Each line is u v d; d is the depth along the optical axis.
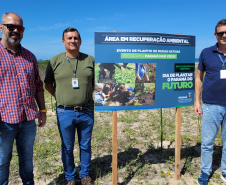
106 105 2.81
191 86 3.19
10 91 2.22
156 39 2.89
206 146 3.00
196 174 3.41
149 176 3.35
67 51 2.71
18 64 2.27
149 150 4.18
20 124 2.37
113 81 2.79
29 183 2.74
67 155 2.94
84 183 3.03
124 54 2.79
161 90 3.02
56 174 3.45
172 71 3.04
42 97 2.71
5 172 2.44
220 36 2.73
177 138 3.17
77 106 2.79
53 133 5.19
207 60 2.90
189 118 6.40
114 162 2.91
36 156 4.02
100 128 5.50
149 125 5.76
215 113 2.88
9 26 2.14
